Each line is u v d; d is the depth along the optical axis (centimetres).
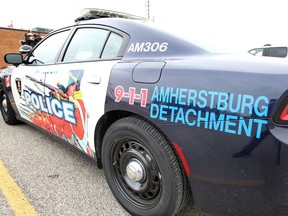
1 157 312
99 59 229
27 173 273
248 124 137
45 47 320
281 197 136
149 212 189
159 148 171
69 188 246
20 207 216
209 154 150
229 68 150
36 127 341
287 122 130
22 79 337
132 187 201
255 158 137
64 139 273
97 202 225
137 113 179
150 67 179
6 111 434
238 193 147
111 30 234
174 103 161
